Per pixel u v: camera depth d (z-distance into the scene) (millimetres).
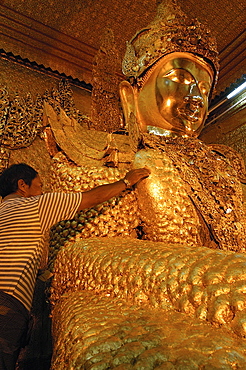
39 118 3684
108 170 2092
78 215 1951
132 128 2436
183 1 4000
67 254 1784
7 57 3738
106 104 2891
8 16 3664
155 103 2580
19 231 1385
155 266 1123
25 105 3656
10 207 1455
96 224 1938
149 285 1093
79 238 1921
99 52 3020
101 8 3914
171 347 742
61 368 898
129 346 766
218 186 2270
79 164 2209
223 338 755
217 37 4312
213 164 2418
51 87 3969
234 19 4066
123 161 2285
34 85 3840
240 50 4297
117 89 2992
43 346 2461
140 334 835
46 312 2547
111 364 728
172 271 1057
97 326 943
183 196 1999
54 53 4008
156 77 2592
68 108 3953
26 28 3797
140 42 2691
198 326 844
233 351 695
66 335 1037
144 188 1993
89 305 1204
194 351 707
